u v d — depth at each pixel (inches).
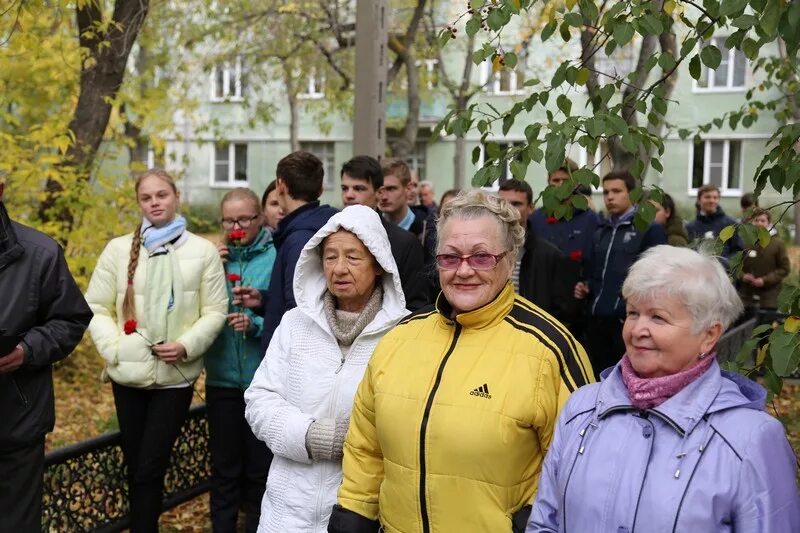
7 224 132.8
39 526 138.6
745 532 74.6
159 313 168.2
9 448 133.2
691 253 83.2
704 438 77.9
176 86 746.8
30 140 297.7
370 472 108.7
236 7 649.6
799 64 204.1
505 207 102.9
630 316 84.0
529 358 98.3
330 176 1261.1
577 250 245.3
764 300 349.7
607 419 83.4
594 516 80.3
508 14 121.3
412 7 647.8
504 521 95.8
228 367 179.0
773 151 113.5
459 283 101.5
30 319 133.8
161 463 170.4
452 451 96.6
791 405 292.7
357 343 123.8
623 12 131.6
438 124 138.3
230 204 185.0
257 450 180.2
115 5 334.0
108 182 328.2
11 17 268.1
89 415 317.7
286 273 153.6
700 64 123.8
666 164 1077.8
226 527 179.0
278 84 1087.0
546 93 131.2
